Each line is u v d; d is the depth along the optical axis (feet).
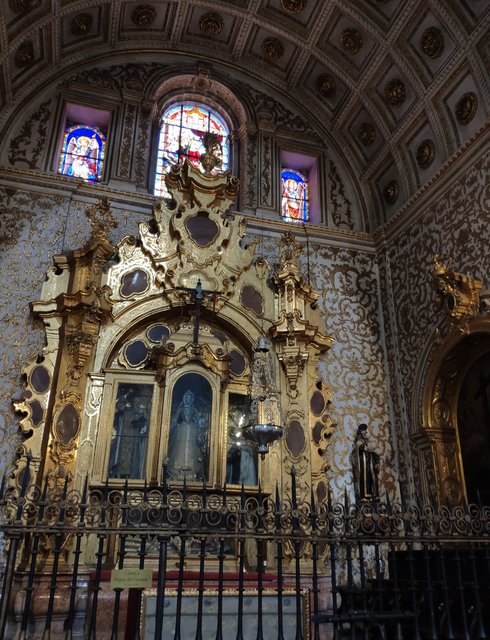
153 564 26.14
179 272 32.30
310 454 30.40
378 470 31.04
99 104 36.45
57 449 26.71
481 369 29.76
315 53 38.58
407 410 32.91
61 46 35.35
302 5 36.73
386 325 36.14
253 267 34.14
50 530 13.67
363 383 34.45
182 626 15.80
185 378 29.68
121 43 38.14
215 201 34.40
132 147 35.96
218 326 33.06
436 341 31.22
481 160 30.12
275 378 31.65
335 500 30.73
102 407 28.22
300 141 40.45
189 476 27.96
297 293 33.63
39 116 34.78
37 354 28.91
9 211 31.55
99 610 18.26
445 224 32.27
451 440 30.78
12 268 30.40
